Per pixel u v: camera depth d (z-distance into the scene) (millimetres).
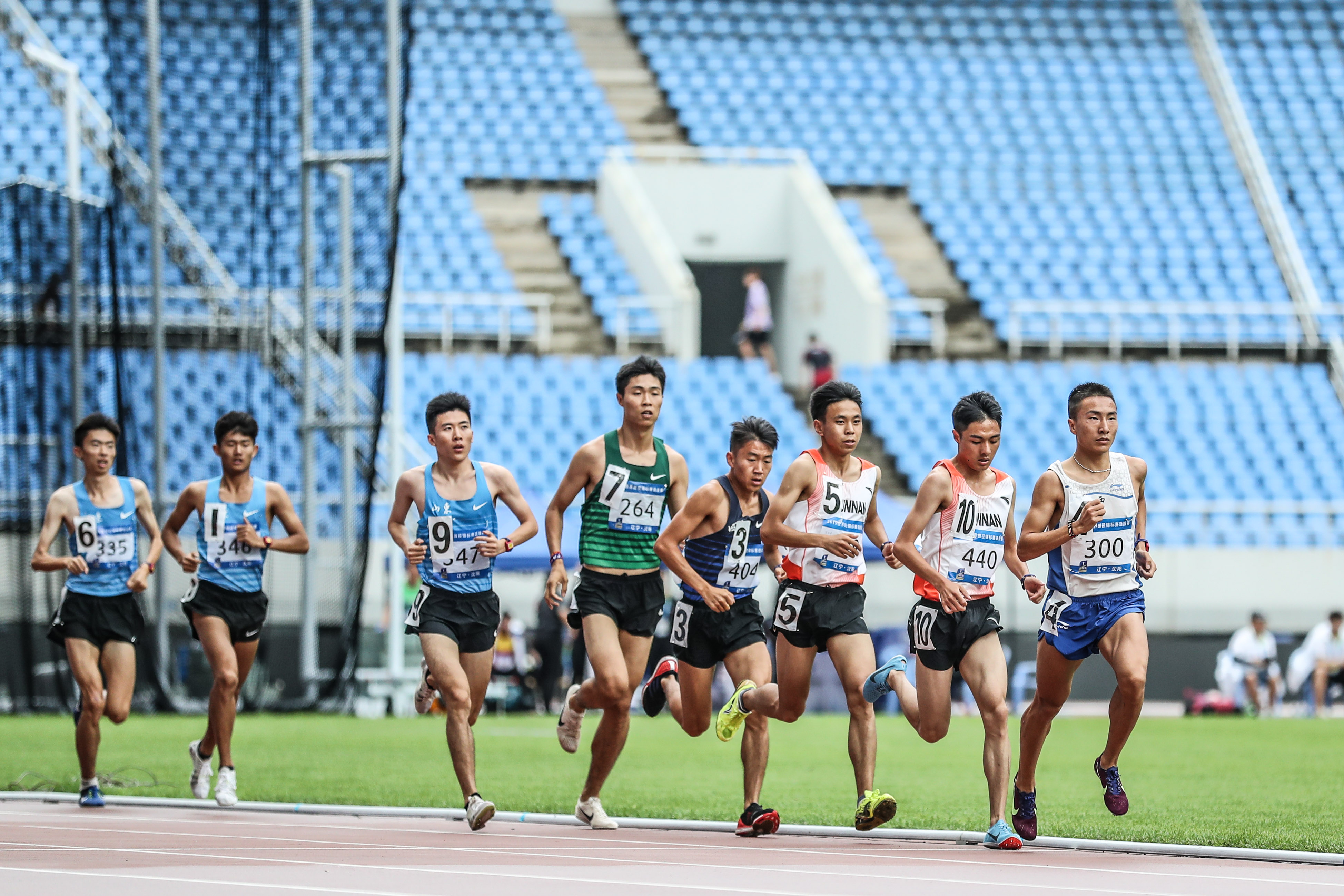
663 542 24234
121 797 30047
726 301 115188
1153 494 90500
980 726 60906
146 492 31078
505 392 90688
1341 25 125375
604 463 25312
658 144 113938
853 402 24172
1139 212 111188
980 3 126188
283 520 30938
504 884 17891
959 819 27109
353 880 18172
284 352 65750
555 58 118312
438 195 105625
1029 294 105562
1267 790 34219
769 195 108750
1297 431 95312
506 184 109000
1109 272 107000
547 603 25703
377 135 60312
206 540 30141
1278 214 110125
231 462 30266
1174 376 98500
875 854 21812
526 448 88312
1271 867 20641
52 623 30219
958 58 122188
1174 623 81750
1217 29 124625
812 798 31781
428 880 18250
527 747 46125
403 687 62906
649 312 100688
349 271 62281
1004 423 94000
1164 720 66188
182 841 22828
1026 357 100812
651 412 25219
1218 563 83000
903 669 23797
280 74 61781
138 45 61469
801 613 24297
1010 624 73812
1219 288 106312
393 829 25156
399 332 65062
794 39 122750
